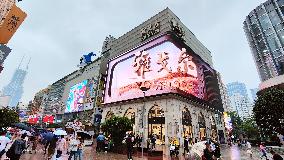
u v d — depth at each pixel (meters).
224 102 77.81
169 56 32.88
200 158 8.87
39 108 88.75
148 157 19.80
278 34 68.25
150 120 31.14
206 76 41.53
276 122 28.92
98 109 48.97
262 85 41.72
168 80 31.22
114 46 47.94
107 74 44.56
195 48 45.91
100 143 21.97
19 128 16.88
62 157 14.74
